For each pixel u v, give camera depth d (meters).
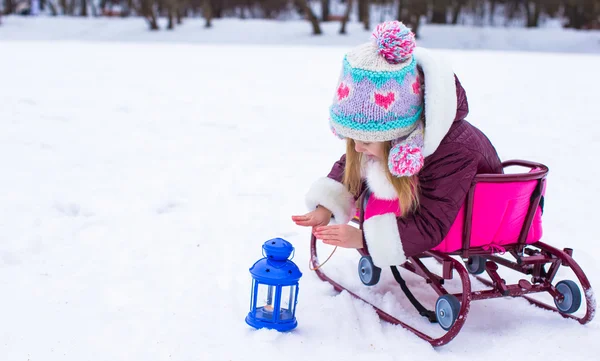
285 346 2.40
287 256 2.51
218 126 7.04
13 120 6.76
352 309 2.74
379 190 2.58
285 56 17.17
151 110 7.91
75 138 6.09
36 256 3.23
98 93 9.15
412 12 32.31
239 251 3.40
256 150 5.91
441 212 2.47
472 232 2.61
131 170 5.02
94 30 33.62
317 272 3.10
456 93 2.53
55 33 32.59
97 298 2.77
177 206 4.20
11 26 33.72
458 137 2.55
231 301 2.78
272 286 2.62
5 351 2.32
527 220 2.67
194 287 2.91
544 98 9.23
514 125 7.20
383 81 2.32
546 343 2.50
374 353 2.39
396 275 2.82
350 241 2.55
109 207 4.06
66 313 2.62
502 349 2.45
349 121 2.39
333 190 2.81
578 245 3.64
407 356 2.36
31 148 5.57
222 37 31.64
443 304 2.50
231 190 4.57
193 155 5.62
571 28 35.75
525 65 14.55
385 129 2.36
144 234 3.61
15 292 2.80
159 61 15.00
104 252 3.32
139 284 2.93
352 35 32.28
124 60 15.04
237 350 2.36
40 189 4.38
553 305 2.89
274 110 8.19
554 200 4.48
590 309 2.62
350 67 2.37
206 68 13.44
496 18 38.22
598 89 10.34
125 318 2.59
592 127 7.13
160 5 35.78
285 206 4.25
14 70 11.70
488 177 2.49
